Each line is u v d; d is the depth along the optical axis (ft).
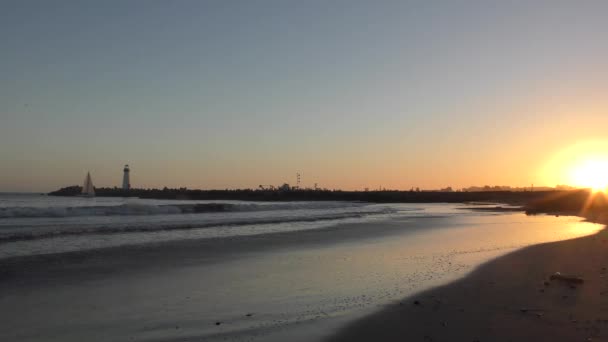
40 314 27.20
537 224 112.47
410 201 438.81
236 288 34.73
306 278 38.63
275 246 60.23
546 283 35.78
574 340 22.63
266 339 22.88
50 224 78.23
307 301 30.68
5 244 54.24
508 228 97.50
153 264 44.52
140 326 25.08
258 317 26.86
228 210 149.89
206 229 80.84
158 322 25.85
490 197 483.51
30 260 44.21
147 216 108.17
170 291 33.58
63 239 60.29
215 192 473.26
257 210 159.12
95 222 85.10
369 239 70.85
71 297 31.37
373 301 30.48
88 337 23.25
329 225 97.96
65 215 101.71
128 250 52.65
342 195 466.70
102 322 25.80
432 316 26.73
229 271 41.78
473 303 29.76
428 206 287.69
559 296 31.65
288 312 27.91
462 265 45.01
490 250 57.16
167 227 79.87
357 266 44.78
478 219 134.41
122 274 39.45
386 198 455.63
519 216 159.02
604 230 92.32
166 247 56.18
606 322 25.64
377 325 25.07
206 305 29.66
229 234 73.82
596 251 55.36
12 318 26.30
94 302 30.17
